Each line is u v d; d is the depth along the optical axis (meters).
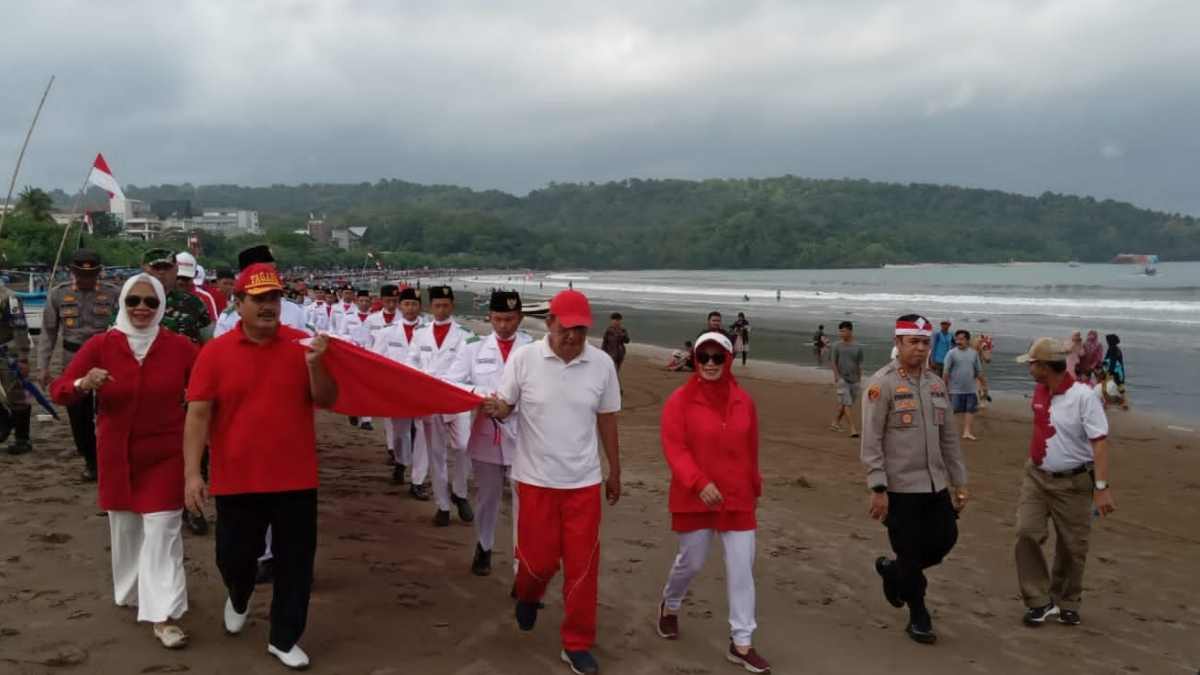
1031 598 6.29
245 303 4.43
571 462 5.01
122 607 5.25
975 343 24.45
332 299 22.38
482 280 154.00
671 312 55.44
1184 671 5.60
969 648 5.82
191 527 6.88
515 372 5.11
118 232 108.12
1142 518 9.76
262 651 4.82
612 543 7.77
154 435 4.88
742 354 26.38
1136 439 15.02
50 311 7.95
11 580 5.57
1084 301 55.72
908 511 5.67
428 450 8.26
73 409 7.70
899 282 109.50
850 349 15.02
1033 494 6.37
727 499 5.14
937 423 5.71
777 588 6.87
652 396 19.41
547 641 5.38
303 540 4.66
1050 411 6.23
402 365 5.02
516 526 5.22
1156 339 32.44
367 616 5.52
